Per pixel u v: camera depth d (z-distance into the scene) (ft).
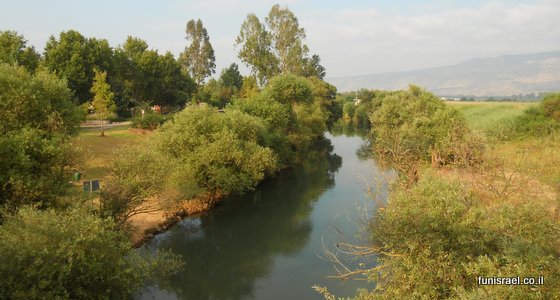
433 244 34.17
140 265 48.14
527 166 51.83
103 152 120.06
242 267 64.90
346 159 167.53
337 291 54.90
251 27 248.11
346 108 370.53
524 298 25.39
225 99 303.48
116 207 62.44
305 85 178.70
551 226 32.89
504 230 33.45
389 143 89.76
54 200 55.83
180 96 264.31
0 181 51.49
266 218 89.66
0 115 59.82
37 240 38.68
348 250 66.95
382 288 37.19
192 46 356.79
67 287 40.78
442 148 75.87
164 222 81.71
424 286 32.94
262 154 101.55
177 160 88.99
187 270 64.13
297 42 253.85
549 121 114.93
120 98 237.25
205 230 82.79
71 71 186.60
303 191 112.37
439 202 36.73
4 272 36.83
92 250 41.98
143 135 158.51
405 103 123.85
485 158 56.39
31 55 165.07
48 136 63.16
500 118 128.98
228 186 93.30
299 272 62.03
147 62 242.17
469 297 25.99
